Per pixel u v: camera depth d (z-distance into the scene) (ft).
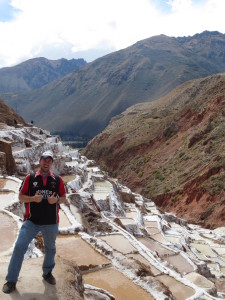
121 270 43.73
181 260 78.59
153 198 214.90
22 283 23.11
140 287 40.29
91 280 41.19
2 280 23.34
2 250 35.06
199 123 268.82
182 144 263.70
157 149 295.69
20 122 186.70
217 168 188.96
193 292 46.11
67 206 65.26
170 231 112.68
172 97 440.45
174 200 198.80
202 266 79.15
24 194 23.13
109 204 98.94
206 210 167.73
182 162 236.22
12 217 45.52
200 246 114.01
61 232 52.70
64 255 45.83
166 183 224.12
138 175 272.92
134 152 322.55
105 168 342.85
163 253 81.05
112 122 497.87
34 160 115.14
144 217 119.14
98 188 117.29
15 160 96.58
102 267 43.93
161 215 139.74
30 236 23.12
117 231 66.18
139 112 458.09
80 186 104.88
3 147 86.63
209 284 62.28
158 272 50.88
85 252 47.21
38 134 162.40
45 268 23.81
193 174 205.67
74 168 112.88
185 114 301.84
